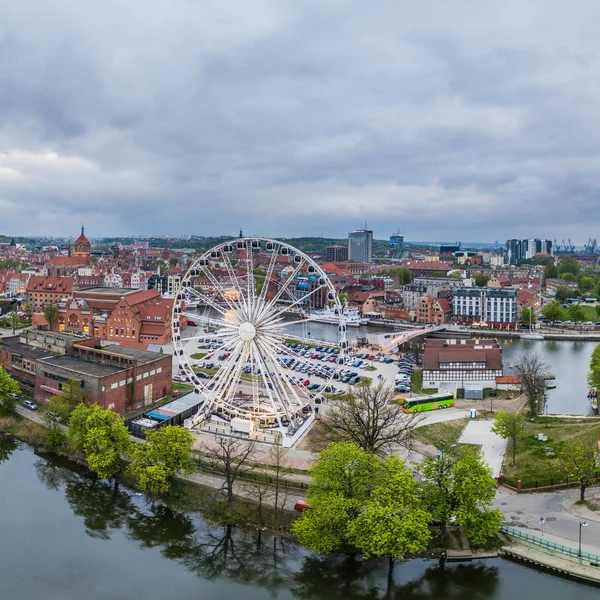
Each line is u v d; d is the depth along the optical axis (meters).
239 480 105.94
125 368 142.88
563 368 199.38
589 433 119.62
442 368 166.38
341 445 89.88
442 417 139.38
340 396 156.00
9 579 80.12
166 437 101.75
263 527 92.44
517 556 82.31
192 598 77.25
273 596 77.88
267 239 132.25
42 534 91.94
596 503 93.62
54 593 77.50
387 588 79.19
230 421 133.50
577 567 78.50
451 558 82.94
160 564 85.00
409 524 75.62
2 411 139.88
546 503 94.56
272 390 156.50
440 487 85.62
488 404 150.38
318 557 85.88
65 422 131.38
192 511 97.06
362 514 79.81
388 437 112.00
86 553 87.12
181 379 173.88
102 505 101.12
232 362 131.88
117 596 77.31
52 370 144.12
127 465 112.50
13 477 111.38
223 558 86.44
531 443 119.19
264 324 129.25
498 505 94.38
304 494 100.69
